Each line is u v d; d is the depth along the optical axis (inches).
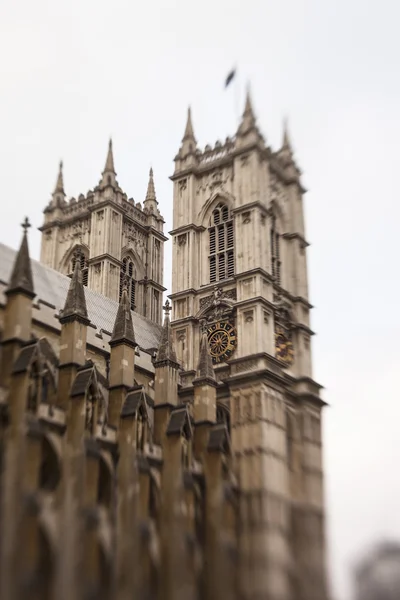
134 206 4963.1
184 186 4301.2
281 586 3034.0
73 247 4805.6
